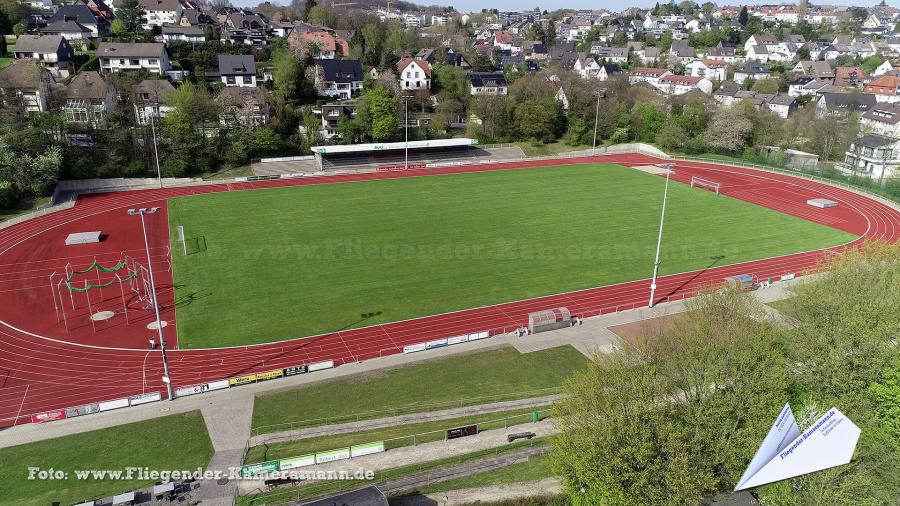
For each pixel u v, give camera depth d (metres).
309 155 141.00
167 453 42.50
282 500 38.06
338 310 66.38
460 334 61.31
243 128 135.50
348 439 44.28
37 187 102.00
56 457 42.03
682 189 118.50
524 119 158.88
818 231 95.12
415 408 48.25
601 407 36.97
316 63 177.00
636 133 166.50
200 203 104.44
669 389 40.47
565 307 67.56
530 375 53.66
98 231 89.06
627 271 77.75
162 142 122.75
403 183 119.88
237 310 66.00
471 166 136.50
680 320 62.25
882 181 122.69
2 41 174.50
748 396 39.16
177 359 56.41
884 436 38.38
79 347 58.12
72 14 193.12
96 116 127.38
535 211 102.00
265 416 47.19
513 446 43.78
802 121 157.50
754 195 115.38
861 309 47.03
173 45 186.88
